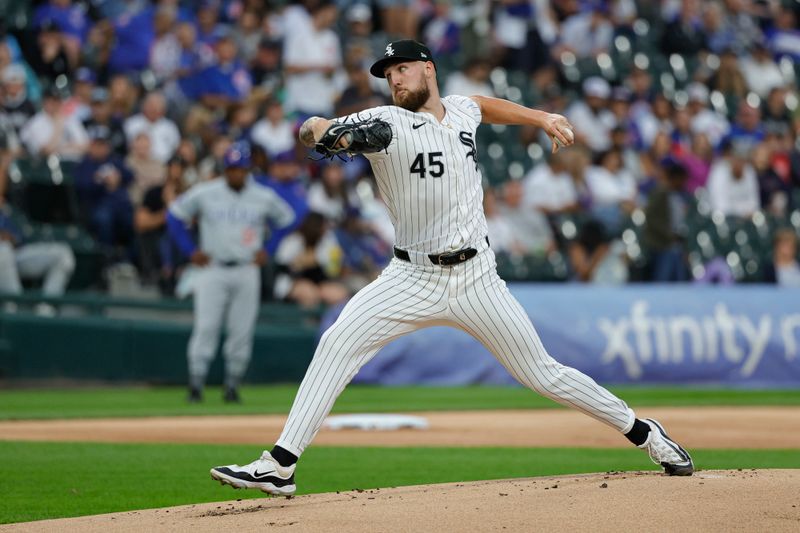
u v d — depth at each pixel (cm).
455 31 6512
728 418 3634
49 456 2659
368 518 1545
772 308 5222
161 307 4741
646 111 6538
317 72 5725
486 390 4825
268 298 5041
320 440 3022
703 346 5109
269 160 5056
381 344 1764
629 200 5966
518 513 1538
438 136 1727
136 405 4019
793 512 1523
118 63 5559
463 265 1744
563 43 6831
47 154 5022
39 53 5306
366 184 5481
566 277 5500
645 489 1655
